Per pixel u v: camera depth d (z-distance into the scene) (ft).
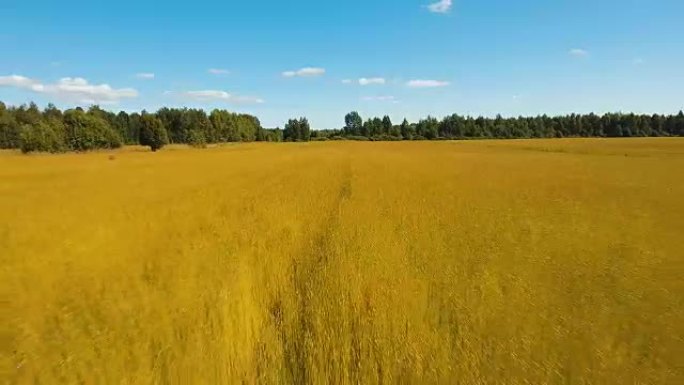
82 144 321.73
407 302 23.72
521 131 547.49
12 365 18.86
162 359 18.49
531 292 26.86
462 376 17.34
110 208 61.52
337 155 220.02
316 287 25.95
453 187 82.58
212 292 25.44
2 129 357.41
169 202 66.74
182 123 481.46
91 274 30.91
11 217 55.77
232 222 47.42
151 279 29.01
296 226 44.14
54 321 23.43
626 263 34.06
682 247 39.78
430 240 38.58
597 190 81.20
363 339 19.35
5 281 30.09
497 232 43.75
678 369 18.40
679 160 175.42
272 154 239.71
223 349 18.92
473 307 23.91
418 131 556.92
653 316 23.77
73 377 17.52
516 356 18.93
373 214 50.16
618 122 537.65
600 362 18.92
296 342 20.08
